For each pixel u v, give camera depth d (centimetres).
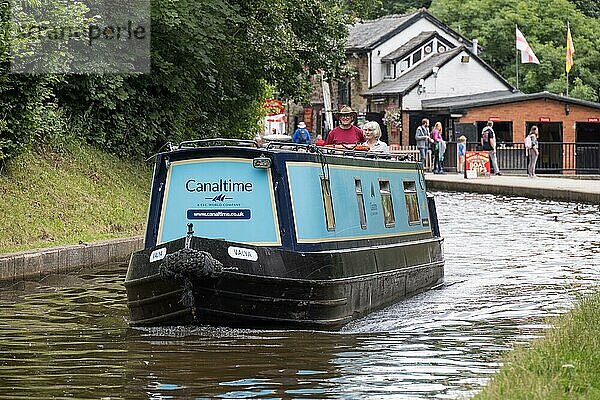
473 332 1795
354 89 10112
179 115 4019
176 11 3728
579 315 1620
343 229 2002
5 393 1373
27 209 2944
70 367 1531
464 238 3406
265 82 4694
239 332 1802
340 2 5088
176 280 1795
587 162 7412
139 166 3847
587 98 10381
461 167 7225
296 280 1812
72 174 3388
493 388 1177
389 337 1758
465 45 10000
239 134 4525
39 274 2508
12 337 1758
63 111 3581
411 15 10200
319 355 1606
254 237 1873
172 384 1421
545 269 2672
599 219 4062
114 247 2814
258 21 4191
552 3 11119
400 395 1337
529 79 10650
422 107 8944
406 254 2248
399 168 2344
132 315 1856
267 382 1428
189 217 1903
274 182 1878
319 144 2350
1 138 2980
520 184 5616
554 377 1208
